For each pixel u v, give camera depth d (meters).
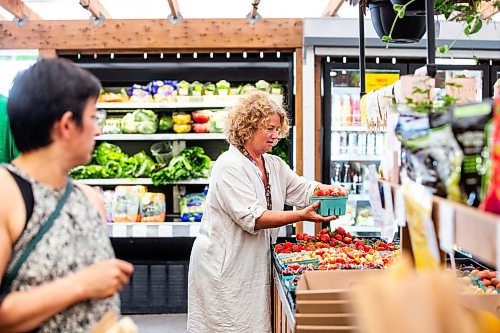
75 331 1.60
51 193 1.65
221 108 5.64
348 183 5.38
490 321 1.42
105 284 1.57
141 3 5.52
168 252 5.63
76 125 1.65
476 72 5.11
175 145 5.71
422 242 1.33
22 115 1.61
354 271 2.23
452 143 1.35
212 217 3.47
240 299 3.42
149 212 5.39
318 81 5.13
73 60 5.22
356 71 5.23
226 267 3.41
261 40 5.02
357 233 5.47
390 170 1.80
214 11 5.64
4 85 5.20
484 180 1.32
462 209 1.14
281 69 5.58
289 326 2.36
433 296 1.00
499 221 0.98
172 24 5.03
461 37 4.99
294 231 5.26
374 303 1.02
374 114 2.78
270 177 3.63
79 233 1.66
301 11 5.66
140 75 5.60
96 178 5.46
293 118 5.18
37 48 5.03
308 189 3.73
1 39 5.02
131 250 5.63
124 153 5.85
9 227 1.57
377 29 3.13
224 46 5.03
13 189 1.59
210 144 5.86
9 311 1.50
